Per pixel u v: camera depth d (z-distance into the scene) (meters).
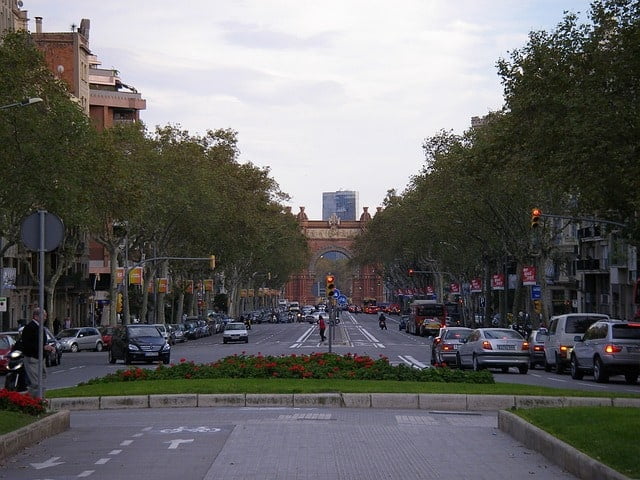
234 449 14.66
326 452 14.32
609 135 34.66
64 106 47.62
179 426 17.92
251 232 94.56
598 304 86.50
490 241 78.62
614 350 32.78
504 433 16.69
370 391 22.23
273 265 136.12
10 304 78.31
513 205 66.19
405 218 102.62
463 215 73.44
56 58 94.38
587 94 35.59
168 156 75.12
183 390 22.61
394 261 133.62
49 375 38.19
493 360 37.31
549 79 37.81
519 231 72.31
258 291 166.62
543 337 44.41
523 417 15.82
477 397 21.42
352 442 15.45
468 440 15.73
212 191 79.69
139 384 24.55
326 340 81.44
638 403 20.80
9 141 45.84
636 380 34.28
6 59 45.53
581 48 37.16
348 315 190.38
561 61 37.72
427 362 46.66
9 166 46.59
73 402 21.80
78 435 16.73
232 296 119.88
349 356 27.88
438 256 107.25
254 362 27.55
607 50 36.00
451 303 112.19
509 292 111.38
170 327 77.56
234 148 95.31
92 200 55.31
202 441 15.63
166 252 89.69
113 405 21.83
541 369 44.69
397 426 17.84
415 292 135.38
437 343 42.53
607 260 81.44
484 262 86.38
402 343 76.06
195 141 89.31
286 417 19.45
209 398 21.97
